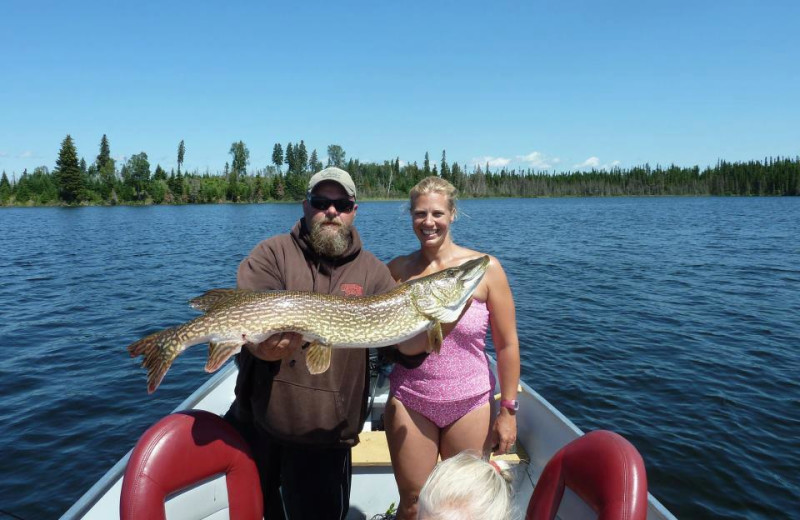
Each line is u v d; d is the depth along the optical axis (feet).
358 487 14.78
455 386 11.62
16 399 27.35
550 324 40.57
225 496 9.88
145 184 377.50
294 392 10.68
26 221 191.62
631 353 33.65
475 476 7.18
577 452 9.33
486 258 12.00
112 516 10.84
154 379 9.96
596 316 42.93
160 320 42.96
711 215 201.05
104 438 23.61
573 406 26.18
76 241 114.73
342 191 11.39
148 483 8.65
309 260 11.69
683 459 21.33
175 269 72.08
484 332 12.07
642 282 58.03
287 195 419.95
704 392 27.45
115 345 36.19
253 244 107.96
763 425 23.89
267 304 10.20
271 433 10.75
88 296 52.95
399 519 12.41
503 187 540.93
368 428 16.87
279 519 12.13
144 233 137.49
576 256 81.05
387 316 10.92
